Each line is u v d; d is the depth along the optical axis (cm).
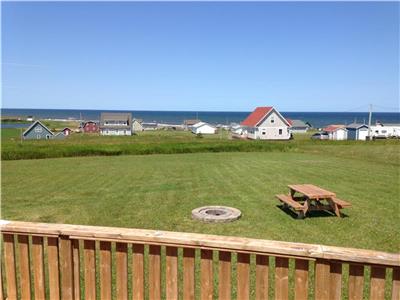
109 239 241
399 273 206
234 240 229
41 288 260
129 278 430
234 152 2502
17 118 13838
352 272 214
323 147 2683
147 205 870
